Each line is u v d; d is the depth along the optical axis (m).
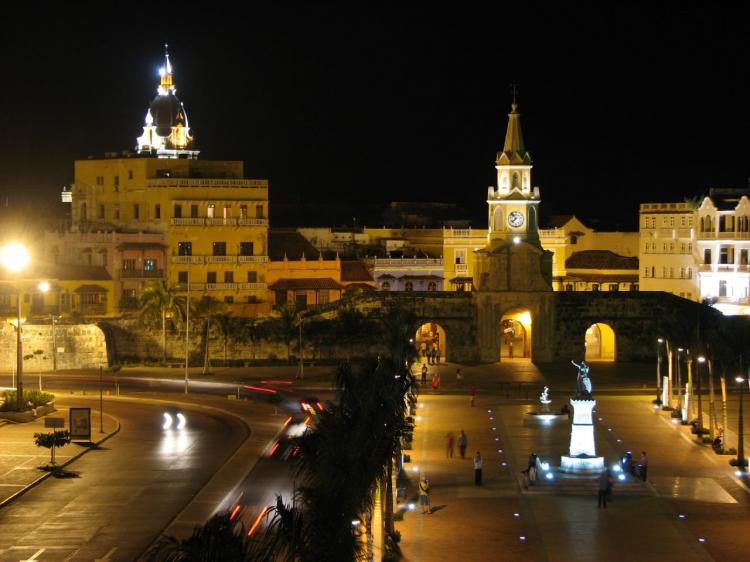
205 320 182.00
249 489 99.00
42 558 81.06
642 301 188.38
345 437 69.50
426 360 186.88
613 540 87.19
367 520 74.06
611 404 148.00
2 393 144.88
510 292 186.88
